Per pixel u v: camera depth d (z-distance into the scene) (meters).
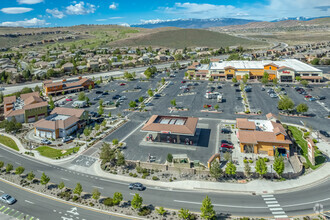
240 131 72.88
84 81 159.50
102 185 57.97
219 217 45.41
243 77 158.50
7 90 166.25
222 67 177.25
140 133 87.44
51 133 86.94
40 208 50.47
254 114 101.12
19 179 62.31
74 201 52.19
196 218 45.47
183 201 50.75
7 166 64.62
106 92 147.88
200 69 182.88
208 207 43.47
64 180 60.81
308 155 66.25
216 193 53.09
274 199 50.09
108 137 85.31
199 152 71.69
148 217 46.22
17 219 47.47
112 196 53.34
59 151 76.62
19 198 54.19
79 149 77.31
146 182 58.34
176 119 86.81
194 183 57.12
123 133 88.25
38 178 62.25
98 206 50.28
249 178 58.00
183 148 74.56
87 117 100.06
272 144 68.12
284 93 127.12
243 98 124.19
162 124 79.56
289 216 44.88
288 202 48.88
